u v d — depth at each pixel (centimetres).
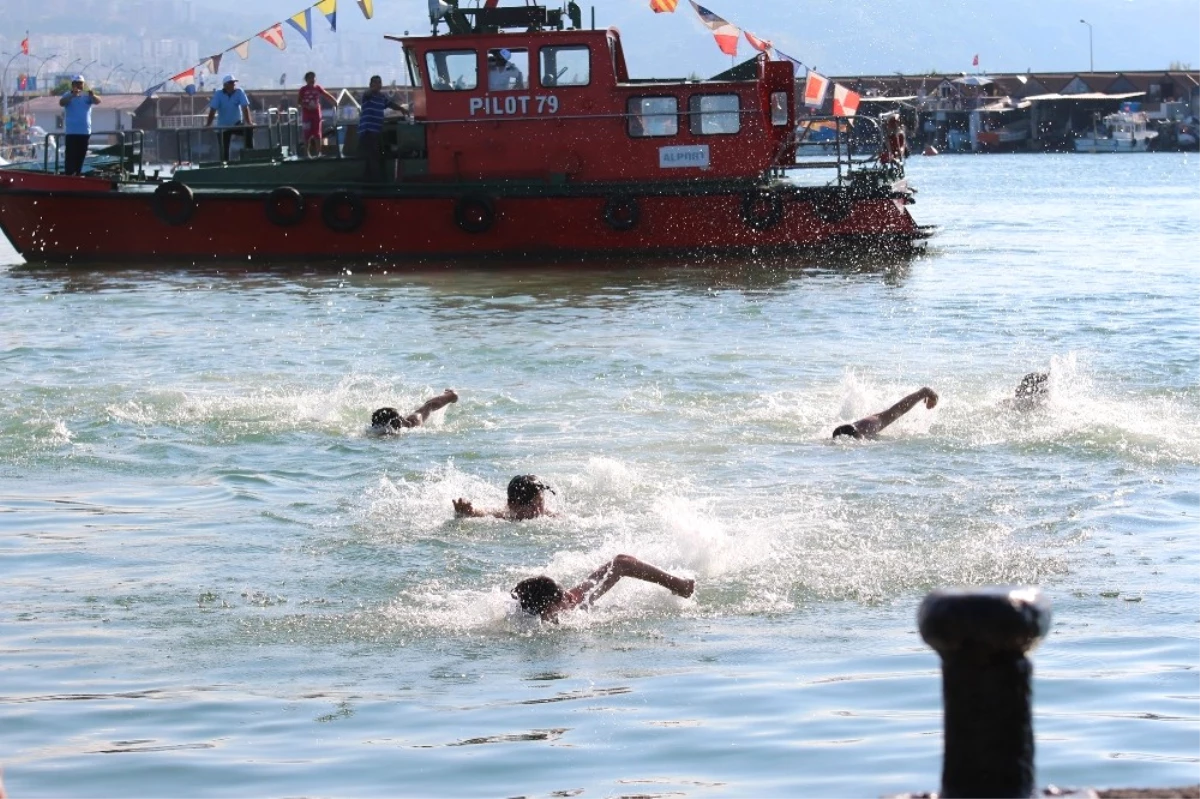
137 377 1695
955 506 1062
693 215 2878
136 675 733
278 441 1328
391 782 582
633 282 2670
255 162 3075
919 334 1992
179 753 619
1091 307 2227
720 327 2095
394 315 2267
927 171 8625
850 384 1455
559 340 1973
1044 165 9381
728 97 2850
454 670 738
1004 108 11419
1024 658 214
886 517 1032
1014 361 1744
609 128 2859
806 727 638
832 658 744
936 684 694
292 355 1866
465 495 1114
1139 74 12319
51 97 13062
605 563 863
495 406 1481
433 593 875
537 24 2906
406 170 2927
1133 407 1420
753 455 1244
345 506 1090
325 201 2916
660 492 1116
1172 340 1873
